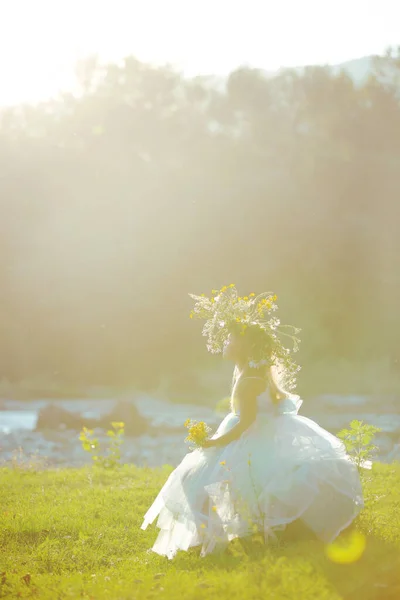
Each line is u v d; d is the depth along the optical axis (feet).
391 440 60.03
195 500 20.67
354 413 88.89
